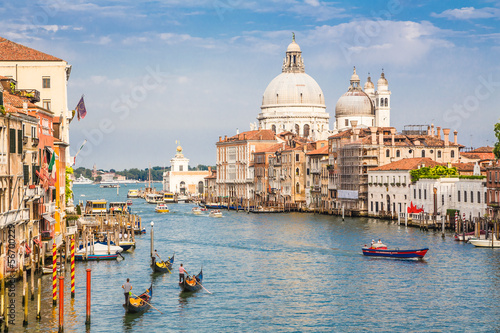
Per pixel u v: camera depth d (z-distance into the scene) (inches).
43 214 2908.5
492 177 4392.2
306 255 3863.2
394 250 3678.6
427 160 5905.5
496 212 4394.7
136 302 2541.8
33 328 2234.3
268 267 3459.6
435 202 5172.2
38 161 2883.9
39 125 2886.3
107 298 2696.9
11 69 3661.4
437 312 2536.9
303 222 6235.2
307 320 2445.9
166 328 2340.1
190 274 3250.5
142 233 5196.9
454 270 3284.9
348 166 6919.3
